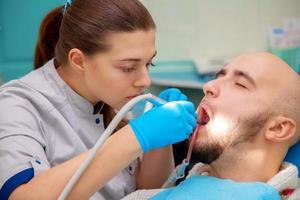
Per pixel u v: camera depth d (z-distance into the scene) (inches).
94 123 47.5
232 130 41.3
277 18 124.5
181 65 121.4
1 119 40.1
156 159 49.4
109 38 38.8
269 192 39.1
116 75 40.0
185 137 37.5
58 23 49.8
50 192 33.6
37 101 43.6
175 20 118.4
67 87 45.3
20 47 109.8
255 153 41.8
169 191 43.6
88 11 40.2
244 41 124.4
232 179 42.8
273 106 41.3
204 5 119.6
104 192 46.1
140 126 35.0
